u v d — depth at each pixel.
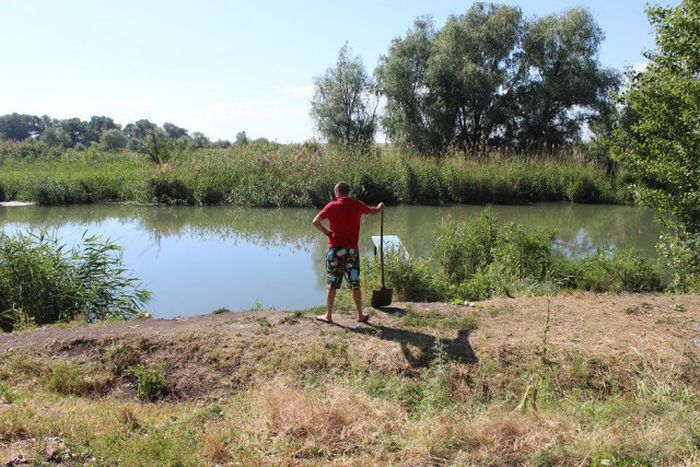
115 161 32.47
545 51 36.03
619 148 10.98
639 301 8.67
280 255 15.48
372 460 4.27
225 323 7.66
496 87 36.34
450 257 12.04
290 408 4.98
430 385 5.90
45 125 110.56
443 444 4.47
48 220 21.06
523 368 6.28
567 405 5.54
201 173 25.89
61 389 6.34
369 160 26.64
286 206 24.30
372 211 7.59
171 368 6.66
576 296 9.13
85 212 23.06
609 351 6.53
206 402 6.11
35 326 8.68
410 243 16.06
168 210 23.52
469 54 36.28
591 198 27.05
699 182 9.87
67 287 10.06
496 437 4.55
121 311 10.40
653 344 6.73
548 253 11.66
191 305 11.05
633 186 11.15
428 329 7.23
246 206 24.41
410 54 36.69
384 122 37.91
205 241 17.50
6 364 6.60
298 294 11.66
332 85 38.00
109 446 4.40
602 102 35.38
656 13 10.17
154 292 11.91
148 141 29.55
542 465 4.18
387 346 6.68
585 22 35.47
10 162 32.81
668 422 4.88
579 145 35.16
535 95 37.16
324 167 24.81
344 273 7.48
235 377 6.42
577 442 4.45
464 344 6.70
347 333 7.14
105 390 6.46
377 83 38.16
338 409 4.93
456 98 35.53
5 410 5.09
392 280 10.12
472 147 36.12
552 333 7.06
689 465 4.12
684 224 10.46
